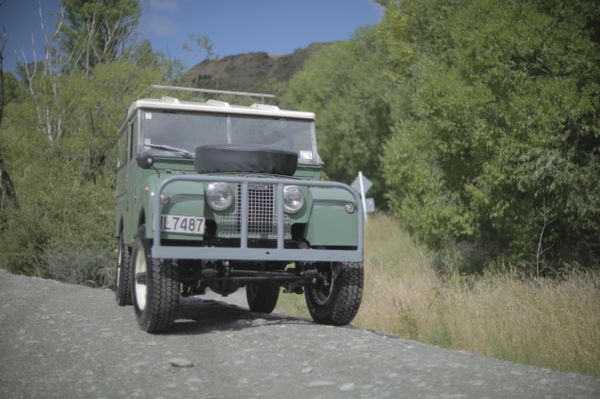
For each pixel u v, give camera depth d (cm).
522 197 1298
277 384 440
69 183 1516
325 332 605
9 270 1456
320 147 3969
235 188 615
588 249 1335
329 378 450
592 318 784
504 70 1224
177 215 587
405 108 2158
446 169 1395
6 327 652
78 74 1883
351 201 636
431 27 1614
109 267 1380
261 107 770
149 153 690
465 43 1291
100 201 1458
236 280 664
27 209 1478
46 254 1442
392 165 1573
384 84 3117
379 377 450
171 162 695
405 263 1563
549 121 1169
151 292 599
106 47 2189
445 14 1563
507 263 1348
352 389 422
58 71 1978
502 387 419
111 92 1775
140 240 641
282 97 4753
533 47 1213
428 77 1388
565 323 789
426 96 1312
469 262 1485
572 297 888
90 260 1388
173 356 521
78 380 452
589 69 1202
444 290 1049
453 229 1366
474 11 1317
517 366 492
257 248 604
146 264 617
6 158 1812
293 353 524
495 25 1224
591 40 1307
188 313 831
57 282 1121
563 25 1233
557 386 422
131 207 754
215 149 625
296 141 747
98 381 450
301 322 689
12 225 1485
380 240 2130
